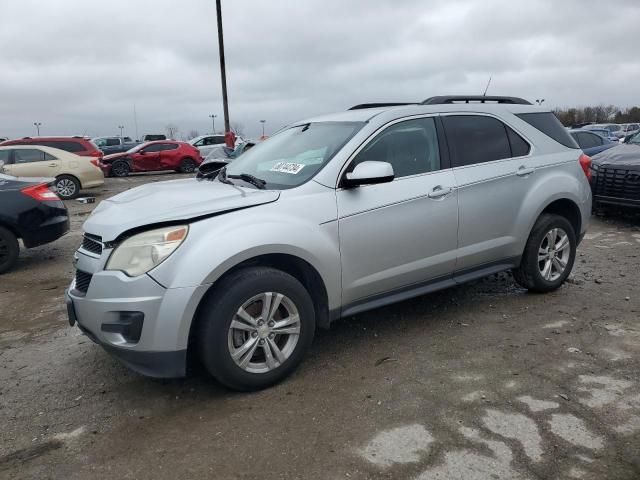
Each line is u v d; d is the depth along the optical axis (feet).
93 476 8.67
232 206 10.88
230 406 10.64
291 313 11.29
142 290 9.98
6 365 13.07
